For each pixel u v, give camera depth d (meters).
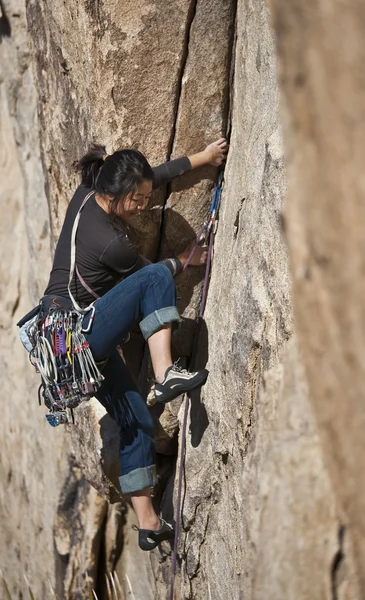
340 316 3.83
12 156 14.05
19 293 13.70
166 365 7.83
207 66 8.35
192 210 8.73
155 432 9.30
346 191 3.66
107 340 7.80
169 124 8.48
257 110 7.68
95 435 9.84
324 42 3.67
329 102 3.70
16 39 12.36
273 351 6.61
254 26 7.68
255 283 7.04
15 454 13.62
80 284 8.02
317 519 4.62
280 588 4.72
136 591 11.25
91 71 8.23
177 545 8.97
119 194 7.77
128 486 8.58
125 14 8.04
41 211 12.14
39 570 13.10
